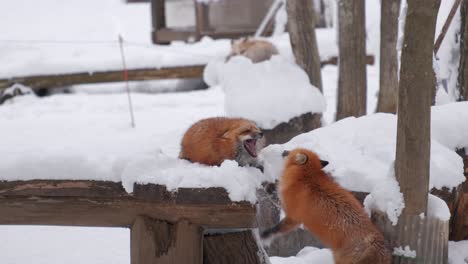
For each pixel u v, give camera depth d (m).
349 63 19.95
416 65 9.39
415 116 9.52
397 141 9.85
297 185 10.05
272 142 19.62
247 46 28.03
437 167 11.12
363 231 9.59
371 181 11.22
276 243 13.80
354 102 20.12
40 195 10.11
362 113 20.28
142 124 30.61
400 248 9.84
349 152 12.27
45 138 27.45
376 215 10.08
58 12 67.69
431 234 9.77
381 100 19.34
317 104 20.16
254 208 9.31
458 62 18.05
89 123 31.64
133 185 9.59
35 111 36.25
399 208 9.80
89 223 10.11
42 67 41.25
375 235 9.61
